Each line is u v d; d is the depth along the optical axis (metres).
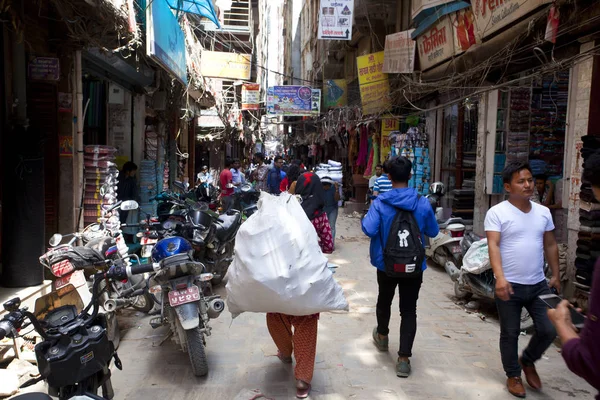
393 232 3.57
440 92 9.57
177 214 4.68
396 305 5.52
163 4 6.02
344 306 3.26
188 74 8.70
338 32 11.96
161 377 3.58
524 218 3.36
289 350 3.79
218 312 3.71
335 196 8.79
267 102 18.61
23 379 3.35
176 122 10.66
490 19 6.75
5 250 4.29
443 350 4.17
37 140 4.34
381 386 3.47
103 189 5.58
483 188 7.61
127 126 8.38
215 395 3.30
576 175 5.26
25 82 4.83
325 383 3.50
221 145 21.58
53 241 3.90
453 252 6.76
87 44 5.10
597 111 5.05
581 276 4.91
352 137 17.06
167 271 3.35
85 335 2.48
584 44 5.24
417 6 8.78
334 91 18.09
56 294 2.77
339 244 9.72
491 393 3.39
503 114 7.30
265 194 3.42
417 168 10.42
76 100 5.30
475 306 5.43
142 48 5.82
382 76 11.64
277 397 3.28
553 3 5.16
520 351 4.19
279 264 3.05
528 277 3.33
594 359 1.51
